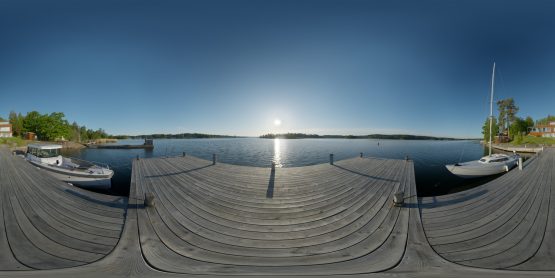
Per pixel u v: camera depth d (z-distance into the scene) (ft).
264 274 14.58
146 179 39.96
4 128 192.44
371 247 18.17
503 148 160.45
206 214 24.95
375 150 197.26
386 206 27.25
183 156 64.54
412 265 15.70
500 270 14.90
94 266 15.40
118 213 24.61
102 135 372.38
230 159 126.72
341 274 14.69
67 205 26.37
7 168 48.91
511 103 211.82
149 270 15.07
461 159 120.16
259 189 34.86
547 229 21.04
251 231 21.17
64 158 63.98
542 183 38.91
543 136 206.69
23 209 25.07
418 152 171.22
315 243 18.95
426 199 29.76
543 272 14.62
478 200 29.14
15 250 17.24
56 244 18.20
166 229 21.17
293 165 102.89
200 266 15.58
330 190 34.50
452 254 17.06
